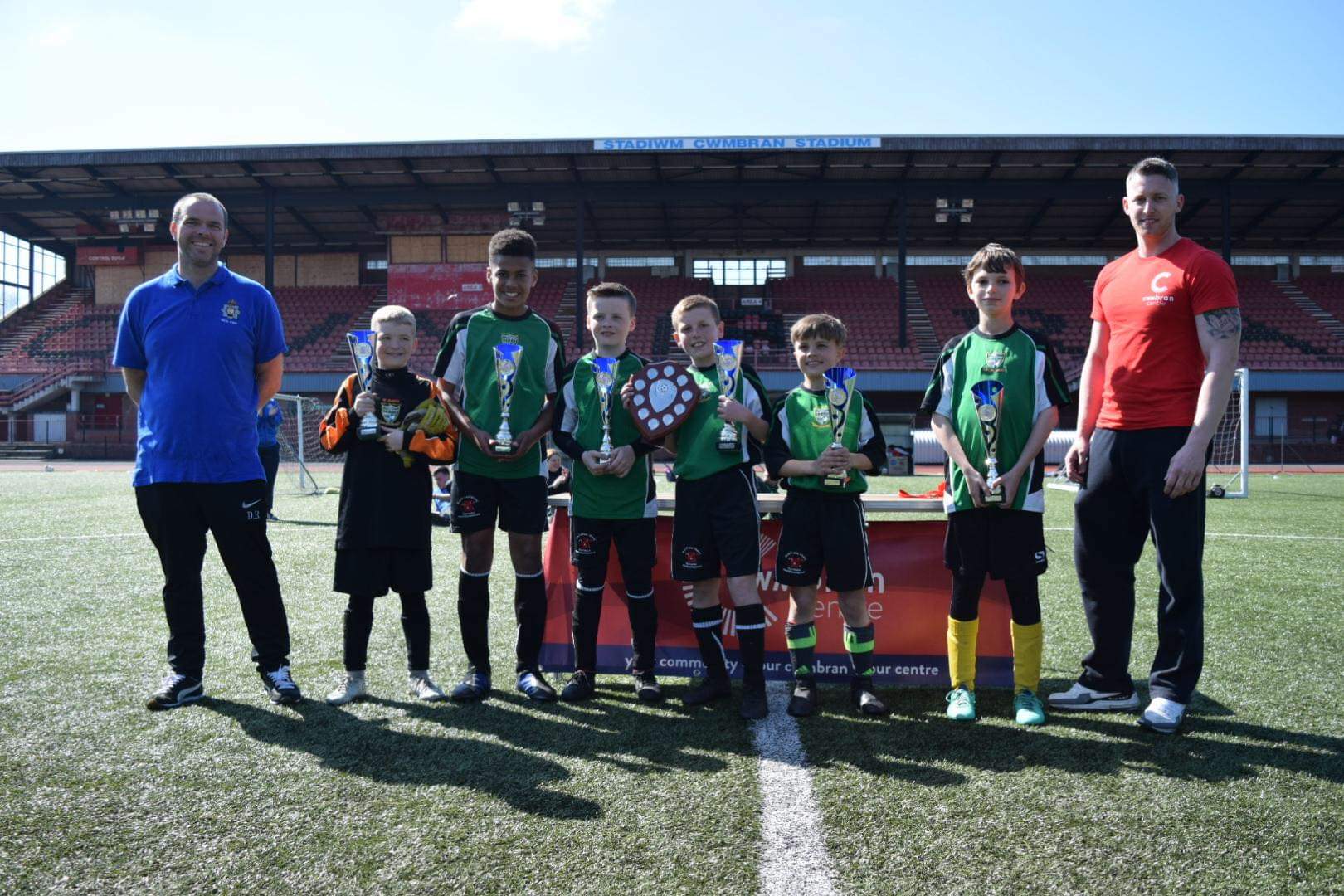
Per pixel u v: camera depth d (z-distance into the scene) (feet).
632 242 93.86
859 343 85.20
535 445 10.14
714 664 9.88
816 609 10.96
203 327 9.46
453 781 7.29
